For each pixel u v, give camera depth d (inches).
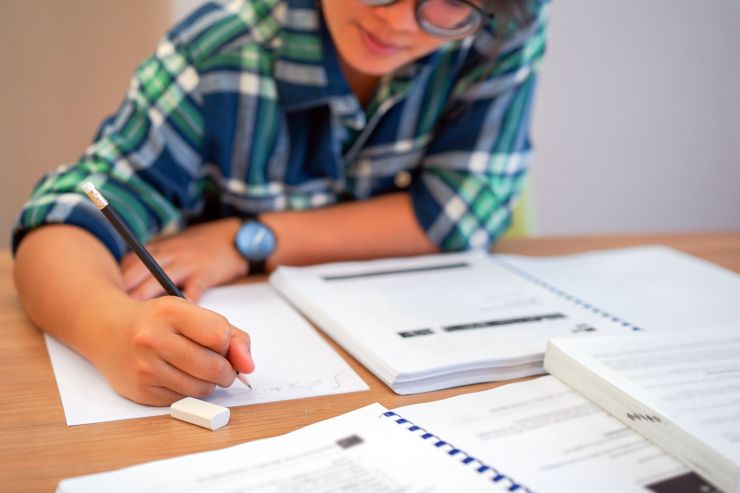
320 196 42.2
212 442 21.3
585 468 20.1
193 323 23.5
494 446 21.0
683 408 21.6
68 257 29.8
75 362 26.2
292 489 18.5
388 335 27.6
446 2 33.0
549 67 71.5
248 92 38.2
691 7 71.7
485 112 41.4
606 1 70.4
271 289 34.3
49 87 58.5
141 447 21.0
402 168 43.5
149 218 35.4
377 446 20.5
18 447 20.7
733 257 42.8
